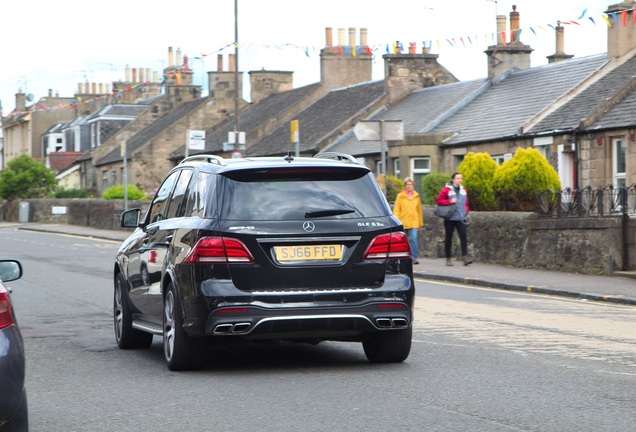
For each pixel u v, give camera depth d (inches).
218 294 681.0
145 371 730.2
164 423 547.2
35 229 3892.7
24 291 1411.2
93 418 564.7
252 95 5128.0
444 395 615.5
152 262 781.3
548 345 839.7
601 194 1549.0
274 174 716.0
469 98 3127.5
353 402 596.4
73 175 6097.4
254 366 746.8
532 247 1684.3
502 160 2623.0
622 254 1514.5
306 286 693.3
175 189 799.1
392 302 704.4
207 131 5083.7
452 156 2827.3
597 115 2321.6
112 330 991.6
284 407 584.4
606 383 654.5
